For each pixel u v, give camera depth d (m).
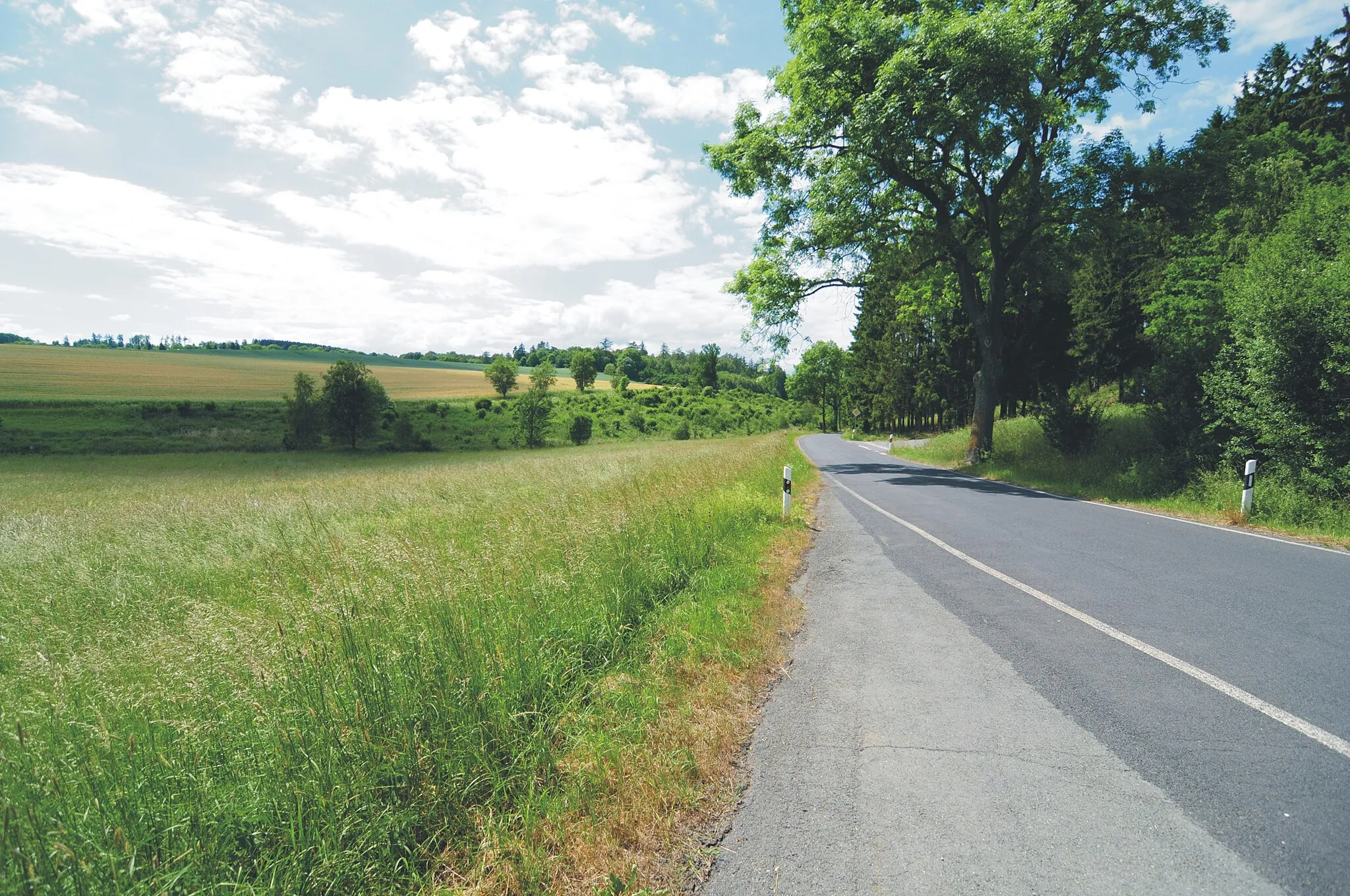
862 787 2.92
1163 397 12.70
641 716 3.56
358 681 3.17
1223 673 3.94
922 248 21.64
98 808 2.40
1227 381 10.37
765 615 5.47
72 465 42.72
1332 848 2.34
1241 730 3.24
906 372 54.12
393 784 2.77
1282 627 4.72
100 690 3.09
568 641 4.34
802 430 97.00
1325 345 9.13
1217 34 16.16
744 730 3.54
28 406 68.62
